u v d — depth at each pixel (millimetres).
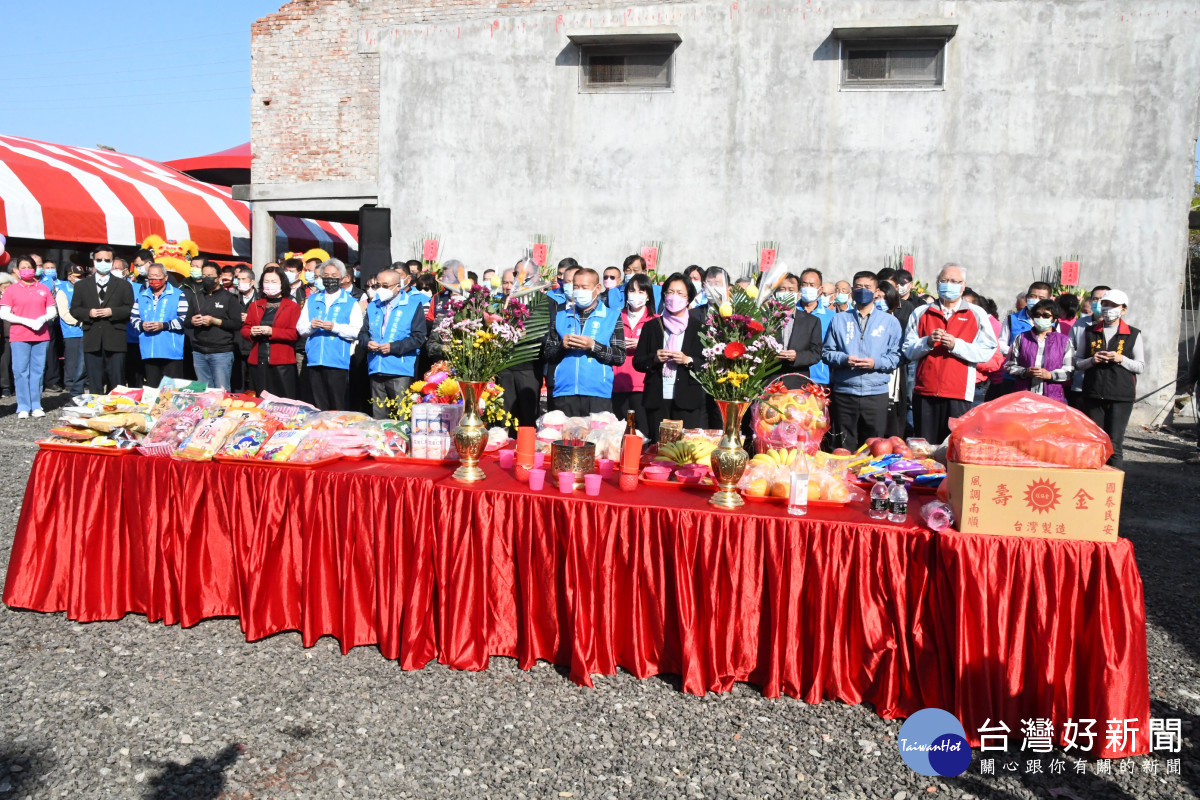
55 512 4148
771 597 3393
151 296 9203
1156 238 10305
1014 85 10516
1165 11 10062
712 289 3674
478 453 3809
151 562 4027
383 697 3438
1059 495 3127
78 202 12656
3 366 11117
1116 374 7020
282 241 16734
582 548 3557
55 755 3006
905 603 3283
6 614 4133
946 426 5961
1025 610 3141
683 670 3453
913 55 10797
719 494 3568
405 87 12516
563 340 5406
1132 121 10266
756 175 11344
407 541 3744
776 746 3125
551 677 3602
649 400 5883
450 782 2893
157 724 3217
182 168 19078
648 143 11688
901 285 8750
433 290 8000
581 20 11820
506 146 12195
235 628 4031
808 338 5793
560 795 2832
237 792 2820
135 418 4137
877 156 10961
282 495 3885
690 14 11414
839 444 5867
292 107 13539
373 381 6902
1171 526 6293
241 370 9797
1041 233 10586
